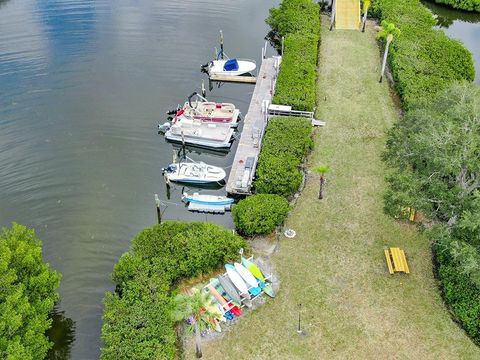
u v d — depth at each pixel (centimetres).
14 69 6944
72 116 6169
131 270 3894
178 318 3422
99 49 7544
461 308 3653
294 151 5134
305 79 6331
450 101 4197
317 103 6150
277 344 3547
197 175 5278
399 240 4334
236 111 6225
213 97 6725
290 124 5516
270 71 7038
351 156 5300
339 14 8125
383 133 5631
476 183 3841
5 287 3316
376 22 8200
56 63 7144
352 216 4575
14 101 6341
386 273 4050
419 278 4003
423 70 6369
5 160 5450
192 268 3972
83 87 6700
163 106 6431
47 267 3688
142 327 3497
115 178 5350
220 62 7156
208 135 5850
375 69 6862
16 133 5828
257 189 4781
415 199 3775
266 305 3803
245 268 3978
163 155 5722
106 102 6444
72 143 5756
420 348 3512
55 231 4706
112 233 4712
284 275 4034
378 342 3553
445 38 7144
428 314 3734
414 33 7269
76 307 4047
